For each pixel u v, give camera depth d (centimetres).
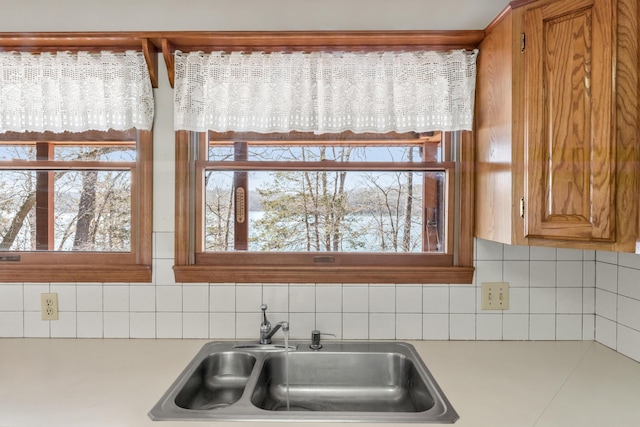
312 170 154
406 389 131
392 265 150
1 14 132
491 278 148
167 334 148
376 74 142
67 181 154
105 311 148
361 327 148
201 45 145
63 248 154
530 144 110
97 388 107
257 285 148
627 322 132
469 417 93
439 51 145
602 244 100
